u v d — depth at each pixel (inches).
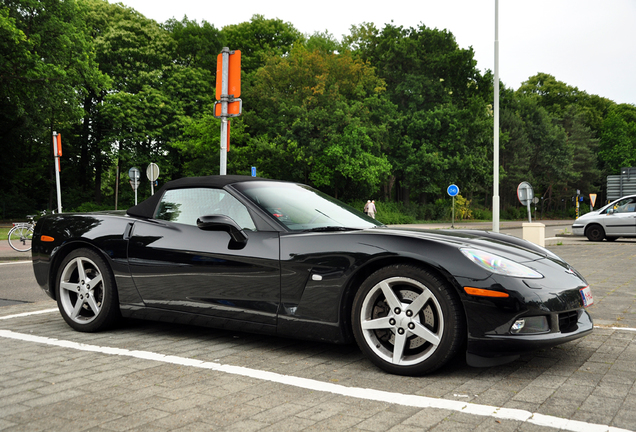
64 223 181.5
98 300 172.9
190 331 171.9
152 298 159.6
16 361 136.4
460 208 1987.0
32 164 1576.0
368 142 1422.2
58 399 107.1
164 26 1696.6
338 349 148.1
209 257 148.0
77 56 1129.4
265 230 143.7
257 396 108.7
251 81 1581.0
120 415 98.0
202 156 1471.5
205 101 1599.4
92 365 132.5
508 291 115.8
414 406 102.2
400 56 1706.4
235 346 151.9
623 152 2906.0
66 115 1194.6
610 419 94.6
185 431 90.4
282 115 1432.1
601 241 694.5
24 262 450.3
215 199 156.8
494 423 93.1
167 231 159.5
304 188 173.5
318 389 113.0
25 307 225.5
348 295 131.3
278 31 1768.0
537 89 3142.2
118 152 1528.1
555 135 2564.0
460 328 118.3
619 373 123.3
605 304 225.8
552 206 2940.5
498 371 125.8
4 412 100.0
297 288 134.6
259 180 165.0
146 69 1556.3
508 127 2405.3
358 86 1494.8
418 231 141.4
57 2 1085.1
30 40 1011.9
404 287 126.3
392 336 128.0
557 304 120.0
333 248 131.8
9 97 1075.9
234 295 144.1
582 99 3181.6
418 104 1696.6
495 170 593.3
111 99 1473.9
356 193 1692.9
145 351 146.4
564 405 102.0
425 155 1590.8
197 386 115.3
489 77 1765.5
